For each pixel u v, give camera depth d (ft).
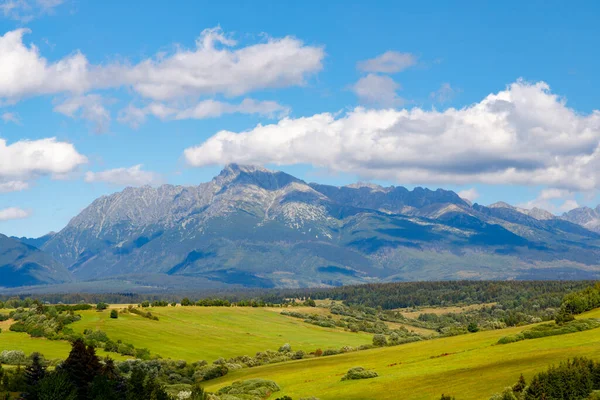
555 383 288.51
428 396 336.08
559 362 339.16
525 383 305.32
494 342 492.54
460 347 508.94
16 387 373.20
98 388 363.15
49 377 363.97
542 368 350.23
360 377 425.69
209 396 398.01
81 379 379.35
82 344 392.47
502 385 329.52
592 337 433.89
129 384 369.91
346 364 522.88
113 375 396.78
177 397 405.80
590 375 292.81
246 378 511.40
